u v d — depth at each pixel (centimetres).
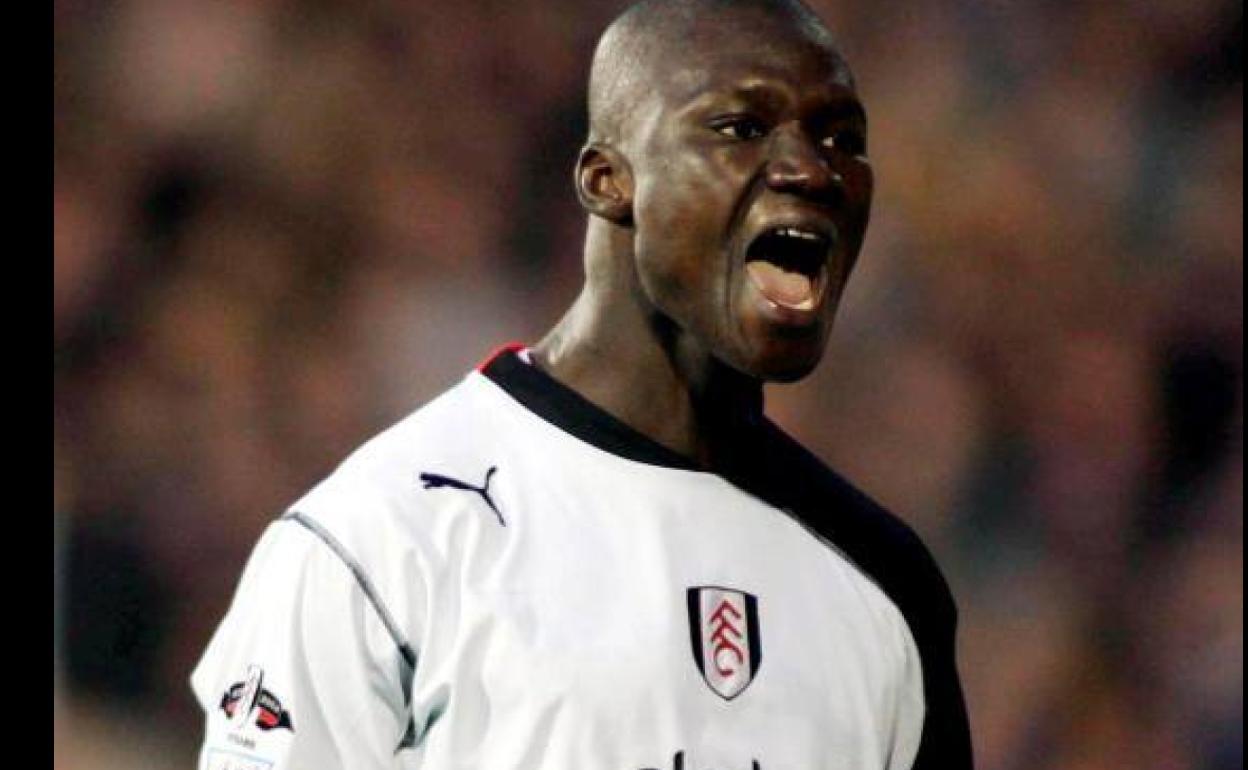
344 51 3338
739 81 1146
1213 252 3500
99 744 2770
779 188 1134
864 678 1209
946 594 1288
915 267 3403
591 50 3456
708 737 1139
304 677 1122
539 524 1170
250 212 3231
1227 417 3397
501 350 1259
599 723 1116
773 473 1241
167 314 3123
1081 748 3097
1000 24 3584
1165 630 3206
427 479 1170
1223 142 3578
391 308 3219
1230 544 3275
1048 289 3434
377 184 3284
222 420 3066
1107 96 3581
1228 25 3631
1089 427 3344
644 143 1169
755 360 1146
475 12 3422
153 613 2897
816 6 3566
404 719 1127
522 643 1119
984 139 3512
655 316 1201
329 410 3123
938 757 1257
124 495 2969
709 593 1174
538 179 3372
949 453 3259
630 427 1207
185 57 3278
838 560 1244
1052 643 3175
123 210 3181
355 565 1130
